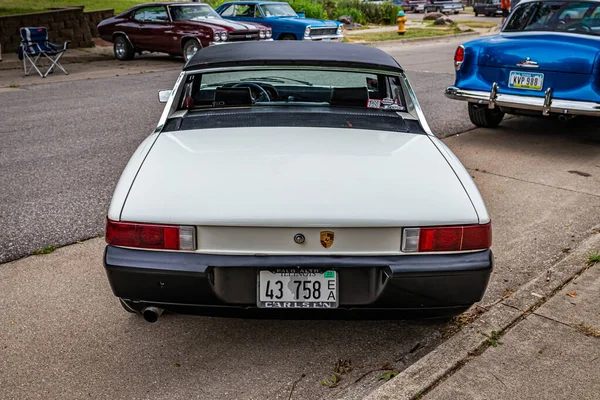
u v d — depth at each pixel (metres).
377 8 29.17
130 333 3.19
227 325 3.30
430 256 2.59
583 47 5.99
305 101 3.92
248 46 3.99
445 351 2.89
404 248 2.57
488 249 2.67
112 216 2.61
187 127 3.38
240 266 2.52
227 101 3.75
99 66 15.37
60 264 3.98
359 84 3.80
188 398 2.67
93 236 4.43
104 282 3.75
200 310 2.68
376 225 2.52
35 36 13.45
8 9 20.38
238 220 2.51
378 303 2.61
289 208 2.54
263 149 3.02
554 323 3.16
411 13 46.41
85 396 2.67
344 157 2.95
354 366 2.94
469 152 6.78
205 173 2.78
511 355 2.89
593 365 2.81
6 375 2.80
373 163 2.90
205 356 3.00
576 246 4.28
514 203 5.16
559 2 6.84
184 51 15.34
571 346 2.96
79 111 9.23
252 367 2.91
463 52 6.83
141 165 2.89
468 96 6.79
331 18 27.06
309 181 2.71
